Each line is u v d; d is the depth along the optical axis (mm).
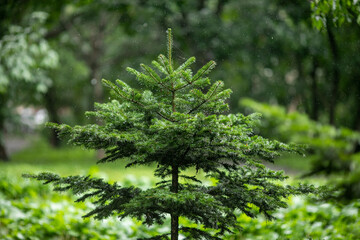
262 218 8211
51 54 15648
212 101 4770
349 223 6828
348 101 15797
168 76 4691
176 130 4371
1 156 26438
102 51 26516
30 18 15789
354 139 2238
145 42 18203
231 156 4699
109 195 4848
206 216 4715
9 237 7543
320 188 4590
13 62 14836
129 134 4543
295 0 15570
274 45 18094
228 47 17547
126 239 7832
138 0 17812
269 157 4777
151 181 12211
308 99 18328
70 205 9727
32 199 10625
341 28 11047
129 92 4586
